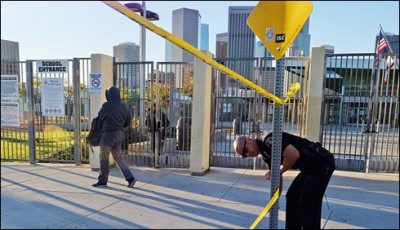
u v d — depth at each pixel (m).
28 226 3.90
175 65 6.62
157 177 6.11
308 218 3.29
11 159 7.61
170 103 6.74
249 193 5.15
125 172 5.50
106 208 4.50
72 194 5.11
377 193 5.07
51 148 7.43
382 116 6.10
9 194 5.08
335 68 6.15
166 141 6.85
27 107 7.31
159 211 4.38
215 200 4.82
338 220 4.05
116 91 5.65
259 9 2.83
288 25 2.81
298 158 3.15
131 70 6.89
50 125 7.32
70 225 3.93
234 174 6.31
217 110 6.67
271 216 3.21
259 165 6.63
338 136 6.32
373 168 6.23
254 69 6.35
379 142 6.17
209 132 6.62
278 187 3.16
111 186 5.55
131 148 7.03
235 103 6.55
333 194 5.02
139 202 4.74
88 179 6.01
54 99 7.10
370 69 6.04
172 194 5.11
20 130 7.53
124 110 5.59
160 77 6.72
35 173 6.45
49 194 5.11
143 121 6.92
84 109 7.09
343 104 6.22
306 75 6.24
